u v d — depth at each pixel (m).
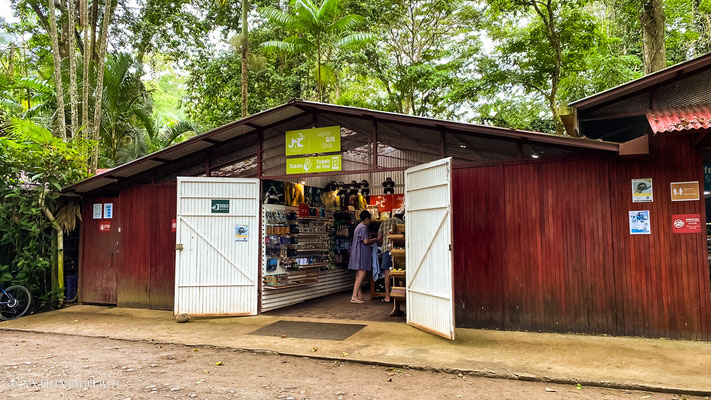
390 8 19.53
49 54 15.73
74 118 11.02
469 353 5.07
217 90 17.17
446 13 20.08
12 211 8.28
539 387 4.08
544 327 5.99
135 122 16.80
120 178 8.54
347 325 6.68
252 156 8.01
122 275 8.59
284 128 7.76
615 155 5.79
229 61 16.59
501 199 6.29
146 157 7.79
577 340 5.52
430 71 18.83
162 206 8.41
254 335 6.16
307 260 8.69
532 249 6.09
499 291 6.22
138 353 5.42
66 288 9.13
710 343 5.23
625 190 5.73
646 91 6.50
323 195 9.91
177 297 7.43
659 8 9.89
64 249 9.31
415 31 20.84
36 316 7.84
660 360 4.64
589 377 4.19
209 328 6.69
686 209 5.49
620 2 11.84
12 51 16.58
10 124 9.09
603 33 18.20
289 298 8.39
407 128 6.89
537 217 6.10
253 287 7.62
